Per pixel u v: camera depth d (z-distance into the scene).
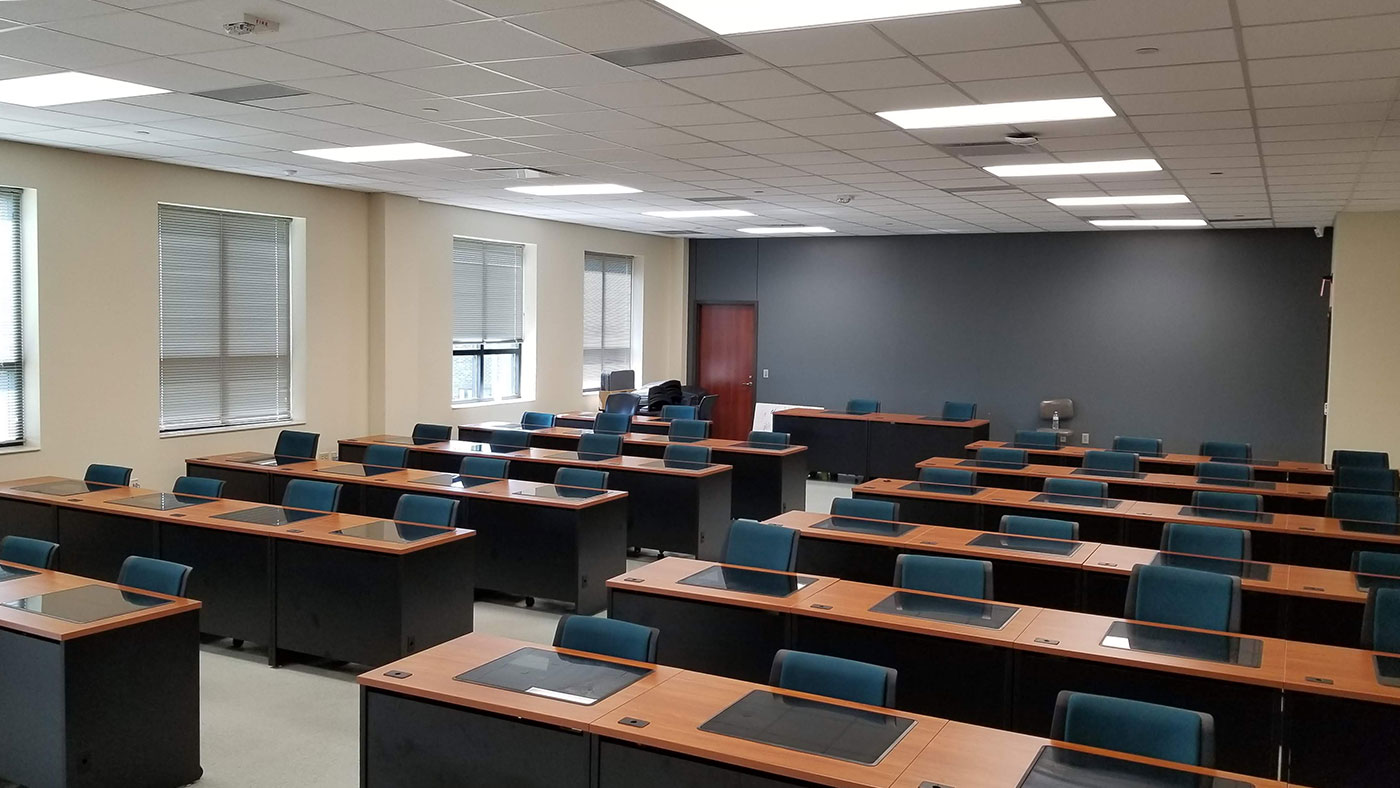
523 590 6.88
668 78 5.28
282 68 5.23
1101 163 7.72
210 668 5.77
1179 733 2.90
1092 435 13.27
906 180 8.84
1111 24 4.15
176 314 9.21
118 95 5.96
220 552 5.96
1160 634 4.07
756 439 10.11
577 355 13.99
